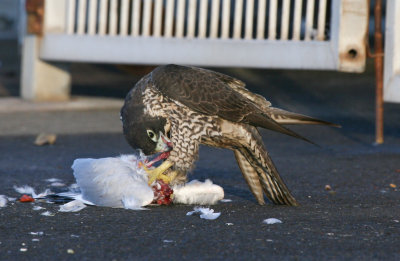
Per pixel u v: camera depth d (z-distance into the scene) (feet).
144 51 59.11
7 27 141.08
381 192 31.14
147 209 26.25
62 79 68.85
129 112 26.55
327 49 51.11
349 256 19.61
